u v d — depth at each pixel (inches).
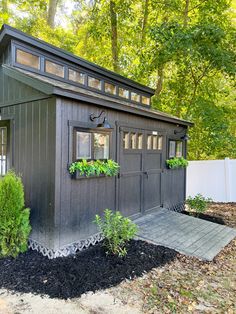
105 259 147.9
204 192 363.3
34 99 156.6
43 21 464.8
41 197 153.7
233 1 397.7
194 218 242.4
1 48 183.8
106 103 171.9
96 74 237.0
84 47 487.2
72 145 154.3
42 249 153.3
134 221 216.1
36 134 157.2
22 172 168.6
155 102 420.5
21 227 148.9
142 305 109.7
